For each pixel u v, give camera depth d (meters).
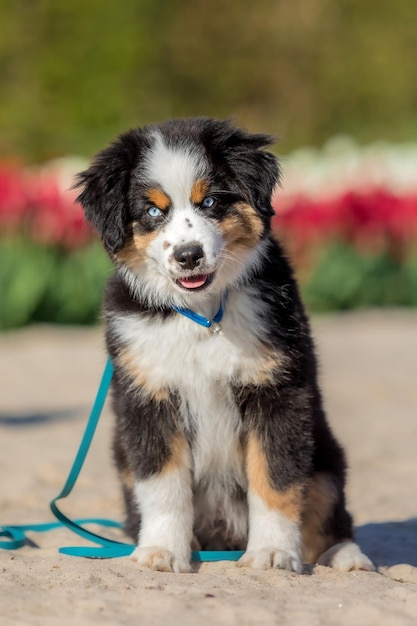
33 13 34.47
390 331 20.11
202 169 7.21
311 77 39.69
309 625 5.61
